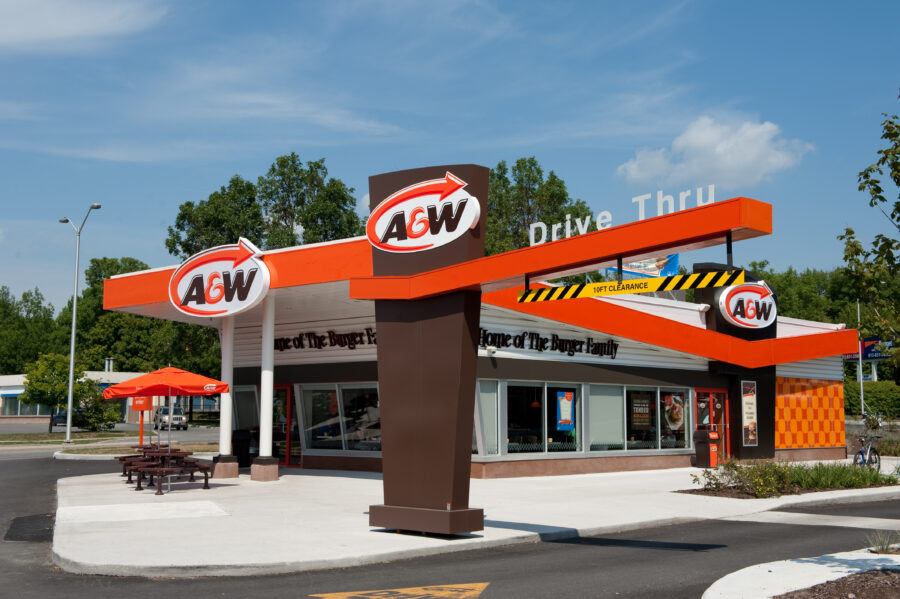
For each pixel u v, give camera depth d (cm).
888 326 888
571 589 902
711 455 2592
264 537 1198
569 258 1101
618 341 2478
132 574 979
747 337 2911
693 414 2719
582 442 2348
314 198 5144
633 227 1038
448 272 1230
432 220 1352
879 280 909
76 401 5122
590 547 1208
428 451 1241
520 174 6075
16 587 910
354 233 5062
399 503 1259
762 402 2905
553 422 2291
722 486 1856
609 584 930
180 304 2150
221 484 2000
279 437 2586
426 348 1263
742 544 1231
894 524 1445
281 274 1992
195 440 4441
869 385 5600
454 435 1216
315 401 2486
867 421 3044
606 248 1066
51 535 1316
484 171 1338
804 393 3123
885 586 837
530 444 2225
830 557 1042
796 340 2925
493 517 1448
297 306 2259
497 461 2133
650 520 1426
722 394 2844
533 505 1614
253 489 1884
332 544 1144
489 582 942
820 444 3152
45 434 4947
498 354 2139
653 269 3148
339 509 1527
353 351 2348
